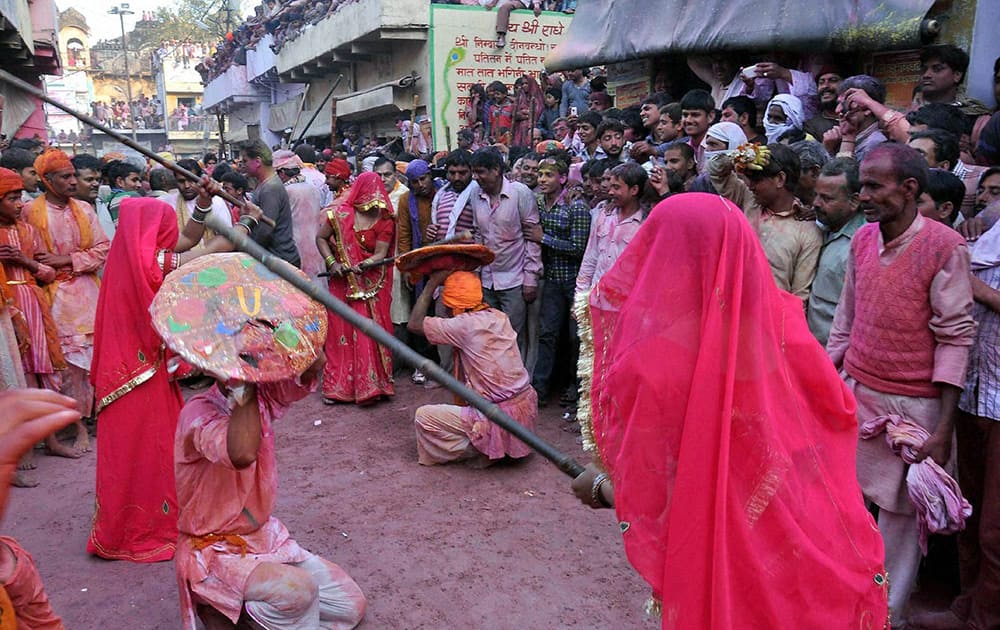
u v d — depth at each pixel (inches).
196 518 118.6
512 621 136.3
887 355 121.1
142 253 156.0
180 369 168.9
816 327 147.4
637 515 77.0
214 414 114.1
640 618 136.6
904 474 122.3
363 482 199.2
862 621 79.7
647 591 145.5
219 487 117.9
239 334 103.4
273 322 105.5
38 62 628.7
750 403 75.1
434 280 206.4
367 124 689.0
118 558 163.0
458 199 259.4
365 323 90.5
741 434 75.2
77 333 229.8
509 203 246.1
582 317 88.5
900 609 126.7
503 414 91.4
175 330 101.5
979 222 131.7
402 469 207.5
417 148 512.7
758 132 249.3
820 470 79.7
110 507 161.3
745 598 74.7
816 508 78.4
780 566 75.4
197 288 105.3
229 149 1170.6
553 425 233.9
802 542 75.5
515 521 174.7
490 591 145.9
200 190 183.5
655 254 77.9
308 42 698.2
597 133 250.7
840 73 248.1
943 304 114.1
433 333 200.5
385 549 162.6
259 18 979.3
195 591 117.3
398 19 530.9
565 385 270.1
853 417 85.6
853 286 130.3
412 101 564.1
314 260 328.2
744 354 75.4
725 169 169.5
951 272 113.7
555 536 167.2
